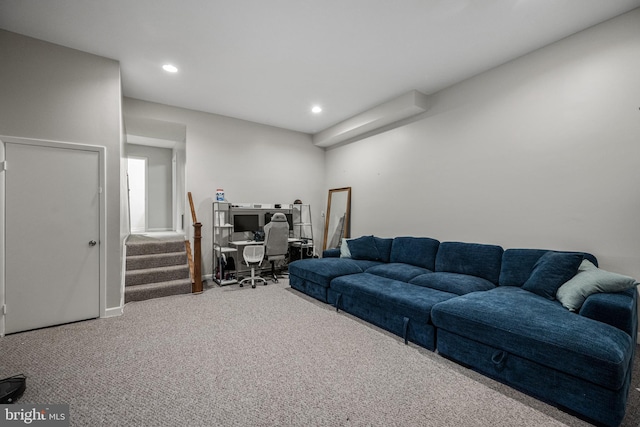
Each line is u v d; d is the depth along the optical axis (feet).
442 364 7.38
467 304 7.43
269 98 14.48
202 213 16.51
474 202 11.87
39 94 9.35
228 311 11.12
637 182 7.96
